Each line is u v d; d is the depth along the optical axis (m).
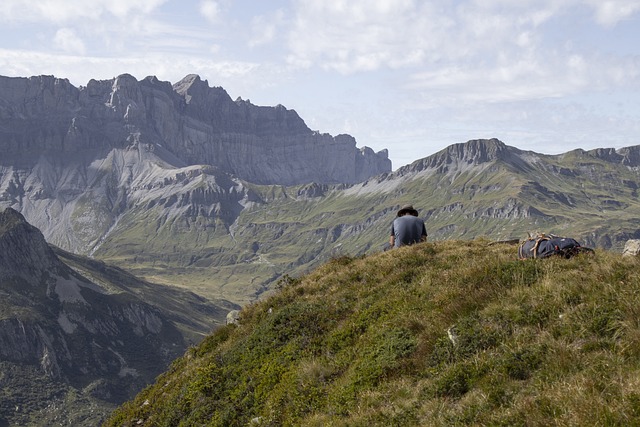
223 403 15.20
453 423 8.97
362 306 15.76
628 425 7.28
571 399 8.11
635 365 8.65
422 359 11.57
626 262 12.75
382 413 10.18
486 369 10.06
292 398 12.95
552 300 11.54
